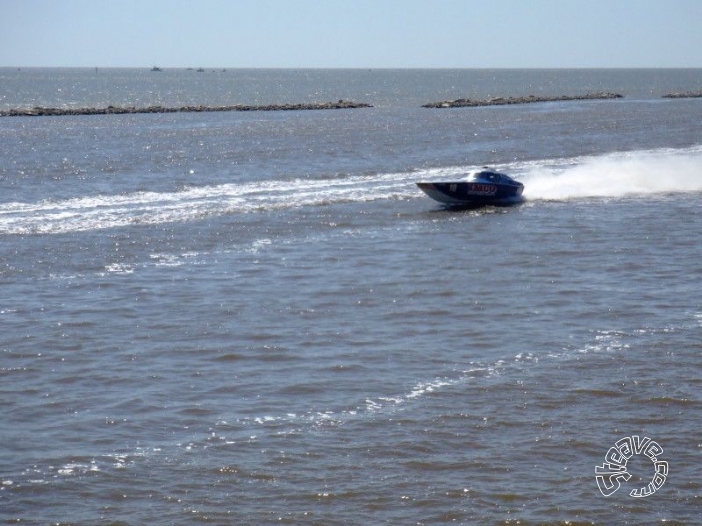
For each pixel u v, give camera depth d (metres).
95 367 24.64
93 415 21.69
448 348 25.94
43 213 44.09
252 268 34.78
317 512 17.59
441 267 34.97
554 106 149.12
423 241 39.62
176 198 49.09
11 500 17.97
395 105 163.38
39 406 22.19
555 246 38.38
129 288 31.94
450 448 20.00
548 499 18.02
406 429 20.86
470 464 19.31
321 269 34.69
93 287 32.06
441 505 17.81
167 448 20.08
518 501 17.94
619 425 21.05
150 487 18.48
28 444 20.25
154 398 22.62
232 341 26.59
